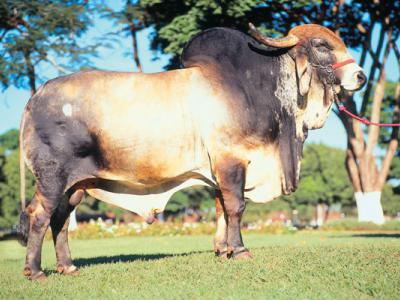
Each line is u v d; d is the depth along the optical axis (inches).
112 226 901.2
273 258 298.7
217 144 288.8
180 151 290.7
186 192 2000.5
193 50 302.5
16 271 346.3
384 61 923.4
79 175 288.7
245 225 1355.8
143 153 288.8
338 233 886.4
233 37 302.8
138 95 291.3
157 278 266.1
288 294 228.5
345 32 883.4
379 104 946.1
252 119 294.2
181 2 719.7
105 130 287.1
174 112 289.9
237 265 279.0
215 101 290.4
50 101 288.2
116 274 283.3
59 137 284.8
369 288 233.0
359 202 970.7
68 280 277.1
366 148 955.3
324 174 2020.2
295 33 309.9
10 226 1668.3
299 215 2180.1
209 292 233.5
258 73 300.8
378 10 845.2
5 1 754.8
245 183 296.5
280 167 303.9
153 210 307.3
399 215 2197.3
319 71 309.9
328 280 248.8
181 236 874.8
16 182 1625.2
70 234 842.2
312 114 312.7
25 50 761.0
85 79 293.1
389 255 305.6
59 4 773.3
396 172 1823.3
